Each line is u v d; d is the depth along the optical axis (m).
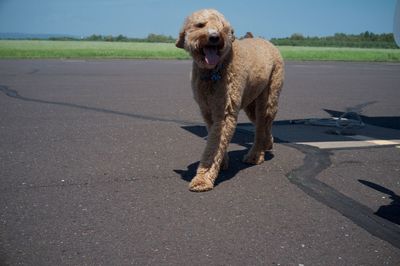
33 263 2.83
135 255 2.96
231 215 3.66
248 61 4.65
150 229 3.35
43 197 3.96
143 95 11.05
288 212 3.75
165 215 3.62
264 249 3.09
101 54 27.62
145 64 22.08
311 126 7.75
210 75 4.29
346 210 3.82
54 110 8.65
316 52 36.97
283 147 6.09
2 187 4.20
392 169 5.08
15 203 3.81
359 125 7.83
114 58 26.16
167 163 5.16
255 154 5.26
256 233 3.33
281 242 3.20
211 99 4.36
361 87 14.17
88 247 3.05
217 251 3.04
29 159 5.17
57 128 6.98
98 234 3.25
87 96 10.66
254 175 4.79
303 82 15.43
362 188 4.41
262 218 3.61
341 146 6.18
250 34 5.68
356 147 6.12
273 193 4.21
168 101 10.13
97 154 5.46
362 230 3.43
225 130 4.42
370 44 59.69
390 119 8.67
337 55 33.53
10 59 23.38
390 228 3.48
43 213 3.61
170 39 65.81
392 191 4.34
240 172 4.90
